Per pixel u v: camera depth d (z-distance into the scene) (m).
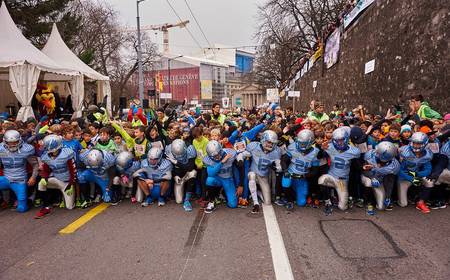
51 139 4.28
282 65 37.12
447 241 3.21
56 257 3.13
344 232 3.56
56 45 14.55
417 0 6.98
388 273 2.66
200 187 5.14
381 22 8.97
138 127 5.07
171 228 3.85
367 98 10.15
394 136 4.38
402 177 4.30
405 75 7.51
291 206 4.48
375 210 4.29
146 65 38.47
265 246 3.27
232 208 4.65
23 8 18.05
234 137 4.98
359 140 4.60
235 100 106.88
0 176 4.65
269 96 21.67
